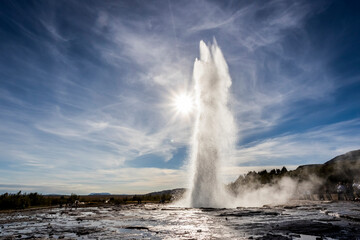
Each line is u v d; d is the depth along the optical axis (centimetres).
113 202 5025
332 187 3969
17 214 2112
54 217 1741
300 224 943
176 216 1525
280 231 855
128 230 992
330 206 1773
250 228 944
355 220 1039
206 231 903
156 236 830
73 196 4706
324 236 748
